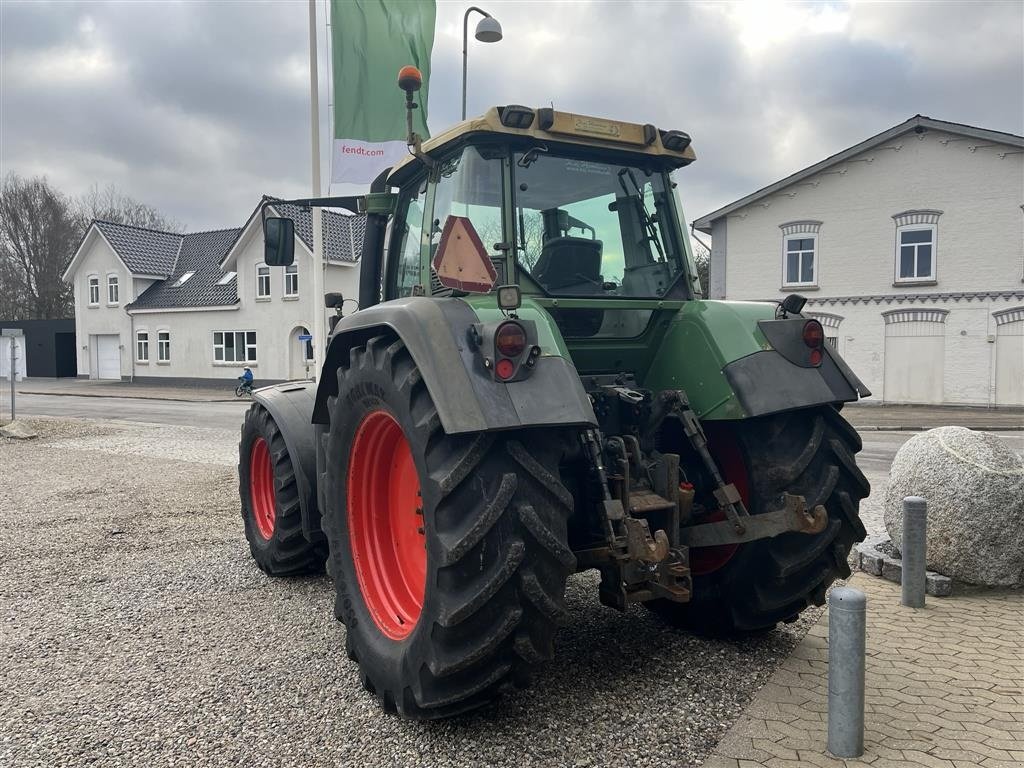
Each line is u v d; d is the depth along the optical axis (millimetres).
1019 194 19391
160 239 36844
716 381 3393
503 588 2555
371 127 10344
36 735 2994
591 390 3469
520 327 2629
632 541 2811
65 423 16219
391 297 4320
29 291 48844
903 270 21078
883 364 21422
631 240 3678
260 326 29719
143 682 3461
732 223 23375
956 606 4406
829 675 2770
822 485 3326
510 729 2930
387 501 3490
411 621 3168
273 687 3385
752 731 2910
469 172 3359
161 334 33438
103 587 4902
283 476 4855
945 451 4781
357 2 10156
